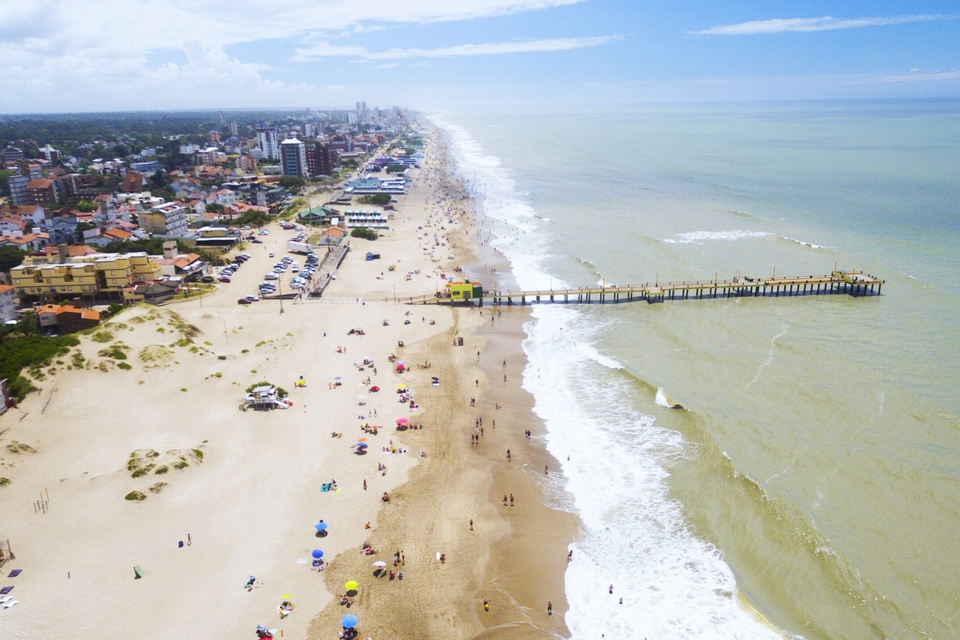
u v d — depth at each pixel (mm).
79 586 49469
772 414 75312
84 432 70250
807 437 70062
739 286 123750
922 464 64125
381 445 71000
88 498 59938
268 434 72250
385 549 55375
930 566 51469
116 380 79125
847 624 47000
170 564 52219
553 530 58750
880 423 71812
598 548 56469
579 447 71875
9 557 52344
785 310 112625
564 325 109375
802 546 54531
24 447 66188
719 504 60969
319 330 103250
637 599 50719
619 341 101188
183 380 82188
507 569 54031
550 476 66688
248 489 62312
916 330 99188
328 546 55219
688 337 100875
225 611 47688
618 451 70750
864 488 61062
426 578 52406
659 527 58719
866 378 82812
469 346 100375
